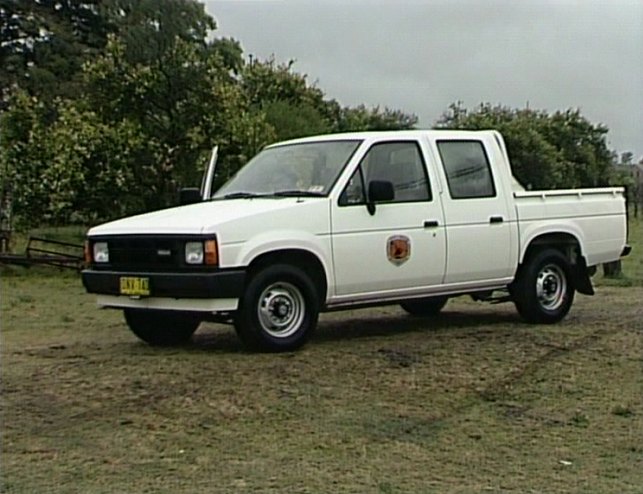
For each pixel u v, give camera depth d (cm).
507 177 974
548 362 802
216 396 668
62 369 766
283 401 659
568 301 1028
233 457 542
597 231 1048
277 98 3547
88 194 2231
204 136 2278
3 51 4456
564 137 4138
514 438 588
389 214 862
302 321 819
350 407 650
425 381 727
